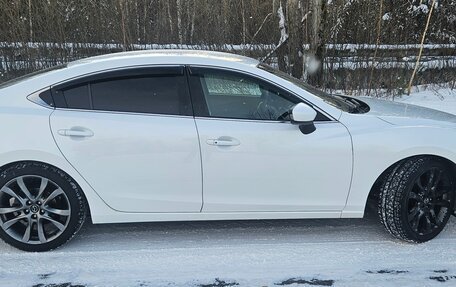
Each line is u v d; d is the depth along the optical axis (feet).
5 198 11.07
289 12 29.40
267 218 11.69
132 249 11.72
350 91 29.63
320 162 11.32
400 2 34.55
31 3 29.78
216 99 11.43
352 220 13.51
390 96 29.25
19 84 11.30
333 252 11.59
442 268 10.87
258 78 11.53
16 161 10.82
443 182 11.98
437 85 31.63
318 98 11.80
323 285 10.17
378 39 30.81
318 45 28.89
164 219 11.54
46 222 11.42
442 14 36.29
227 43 33.01
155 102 11.27
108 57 11.93
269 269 10.80
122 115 11.07
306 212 11.68
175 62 11.49
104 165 10.98
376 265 10.99
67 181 11.07
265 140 11.15
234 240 12.25
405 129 11.64
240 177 11.25
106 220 11.40
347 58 30.89
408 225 11.68
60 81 11.21
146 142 10.96
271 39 32.53
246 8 33.17
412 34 35.22
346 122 11.60
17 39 29.68
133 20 32.68
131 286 10.13
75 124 10.89
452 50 33.32
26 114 10.86
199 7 33.01
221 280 10.37
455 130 11.92
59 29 30.32
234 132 11.12
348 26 32.35
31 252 11.41
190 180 11.19
